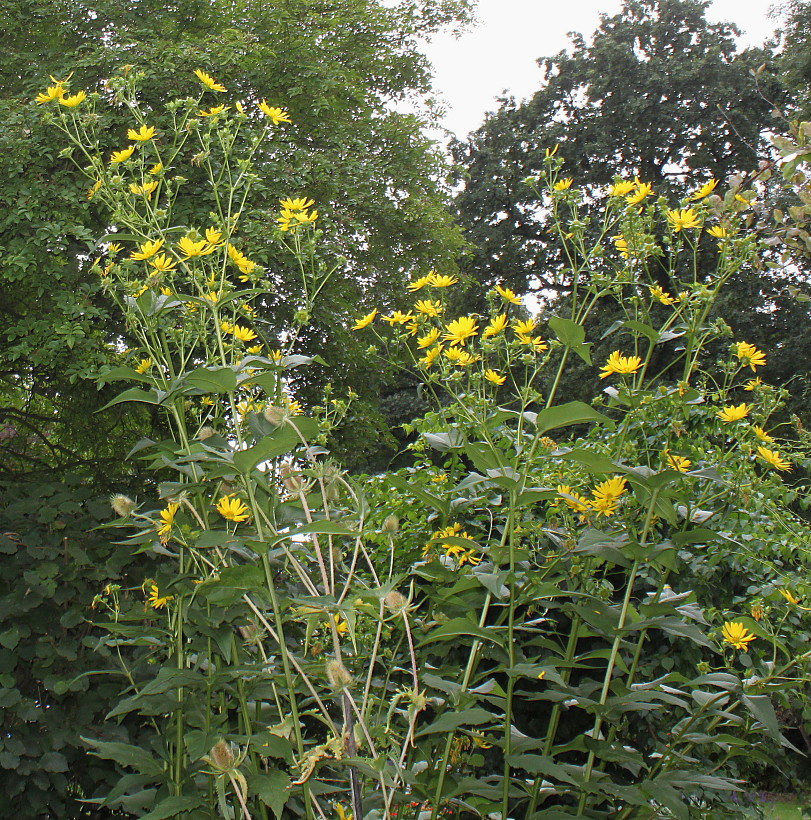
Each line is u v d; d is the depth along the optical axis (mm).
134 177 2637
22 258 5230
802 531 2869
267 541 1656
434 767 2055
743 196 2176
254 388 2516
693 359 2137
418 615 2381
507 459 1889
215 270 2375
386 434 7480
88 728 3209
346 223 6996
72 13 6785
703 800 2812
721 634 2133
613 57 15969
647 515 1927
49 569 3355
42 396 6777
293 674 1823
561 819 1771
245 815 1650
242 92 6754
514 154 16766
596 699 2025
